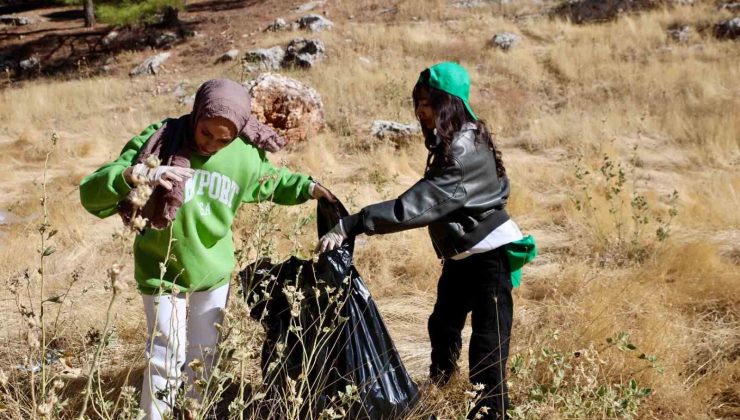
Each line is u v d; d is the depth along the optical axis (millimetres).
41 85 20688
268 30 22750
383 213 2834
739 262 5879
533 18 20531
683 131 11992
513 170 9555
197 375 2486
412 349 4301
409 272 5730
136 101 18078
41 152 12586
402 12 22422
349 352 3018
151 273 2824
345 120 13727
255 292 3088
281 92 12562
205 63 21203
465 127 2947
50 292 5227
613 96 14656
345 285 3049
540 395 2914
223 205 2832
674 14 18688
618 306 4516
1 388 3340
